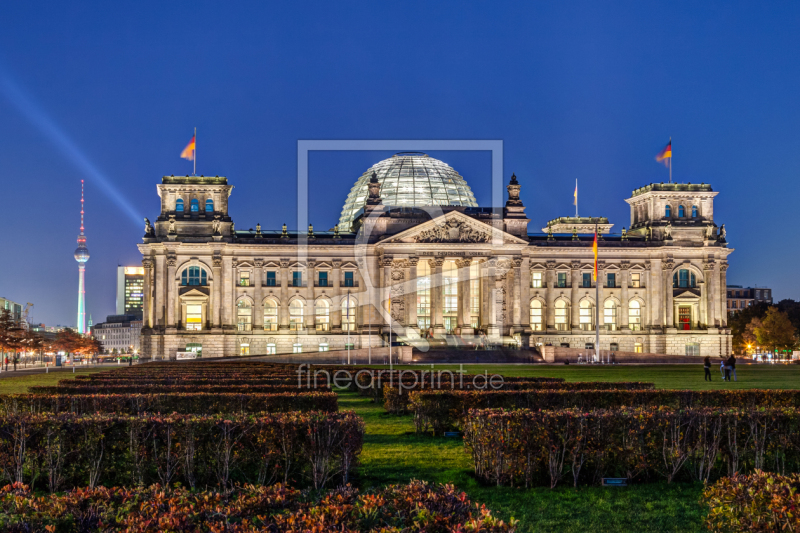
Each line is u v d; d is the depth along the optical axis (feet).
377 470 105.50
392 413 177.47
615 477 96.43
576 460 96.27
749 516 62.23
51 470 91.66
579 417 95.30
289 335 571.28
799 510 57.98
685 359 527.40
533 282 590.14
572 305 589.32
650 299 592.60
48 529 51.90
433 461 112.47
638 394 153.69
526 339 566.36
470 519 50.44
